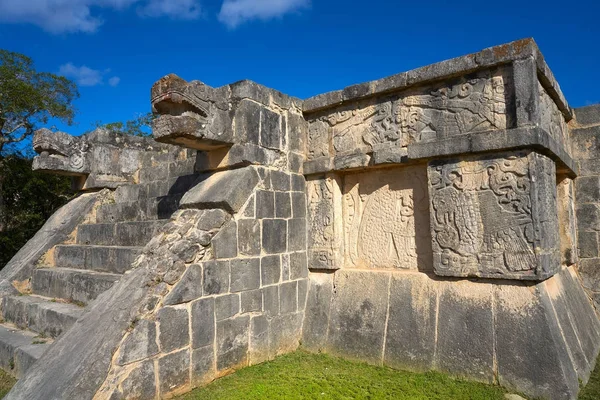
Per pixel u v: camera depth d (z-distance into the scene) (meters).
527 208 3.77
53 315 4.67
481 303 4.02
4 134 12.62
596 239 5.46
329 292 5.06
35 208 13.16
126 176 7.48
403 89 4.64
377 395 3.60
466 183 4.12
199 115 4.25
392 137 4.68
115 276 4.90
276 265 4.77
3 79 11.95
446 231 4.21
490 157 4.01
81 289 5.04
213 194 4.39
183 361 3.70
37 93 12.45
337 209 5.14
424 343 4.22
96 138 7.26
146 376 3.40
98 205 7.07
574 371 3.66
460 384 3.81
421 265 4.59
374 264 4.95
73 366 3.13
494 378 3.77
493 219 3.95
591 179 5.55
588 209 5.54
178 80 4.06
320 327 4.95
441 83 4.39
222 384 3.86
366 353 4.54
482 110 4.10
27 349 4.26
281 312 4.79
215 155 4.77
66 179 13.31
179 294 3.72
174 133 4.07
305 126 5.43
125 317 3.39
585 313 4.88
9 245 11.79
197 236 3.99
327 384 3.87
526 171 3.80
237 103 4.61
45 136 6.60
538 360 3.60
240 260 4.35
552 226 4.02
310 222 5.25
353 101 5.02
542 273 3.67
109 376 3.17
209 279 4.01
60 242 6.50
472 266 4.04
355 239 5.13
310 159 5.34
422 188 4.64
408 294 4.50
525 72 3.81
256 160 4.63
